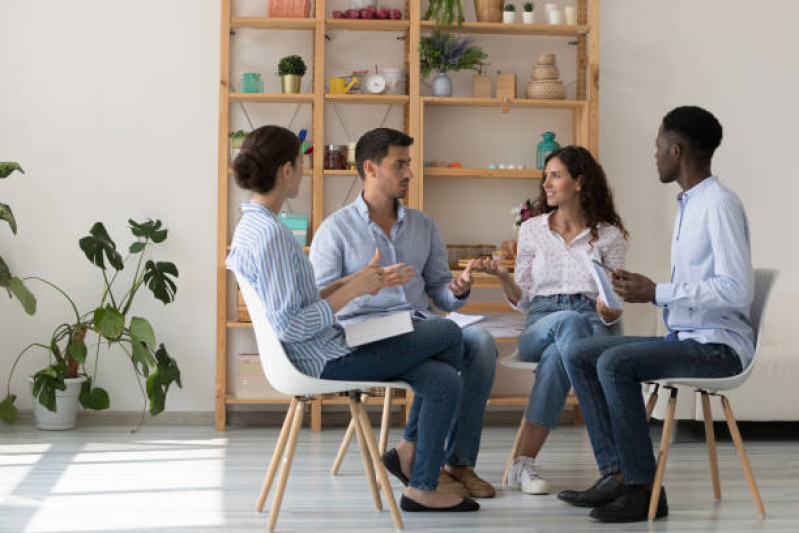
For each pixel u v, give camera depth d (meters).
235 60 4.39
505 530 2.56
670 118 2.78
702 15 4.56
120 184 4.34
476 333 2.96
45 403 3.90
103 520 2.65
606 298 2.78
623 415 2.66
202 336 4.37
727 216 2.62
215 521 2.65
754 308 2.78
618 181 4.54
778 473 3.31
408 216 3.04
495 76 4.51
